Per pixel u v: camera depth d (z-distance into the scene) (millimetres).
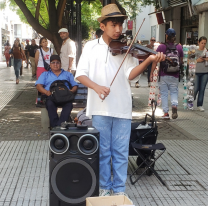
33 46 18438
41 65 8789
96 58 3477
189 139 6492
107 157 3562
